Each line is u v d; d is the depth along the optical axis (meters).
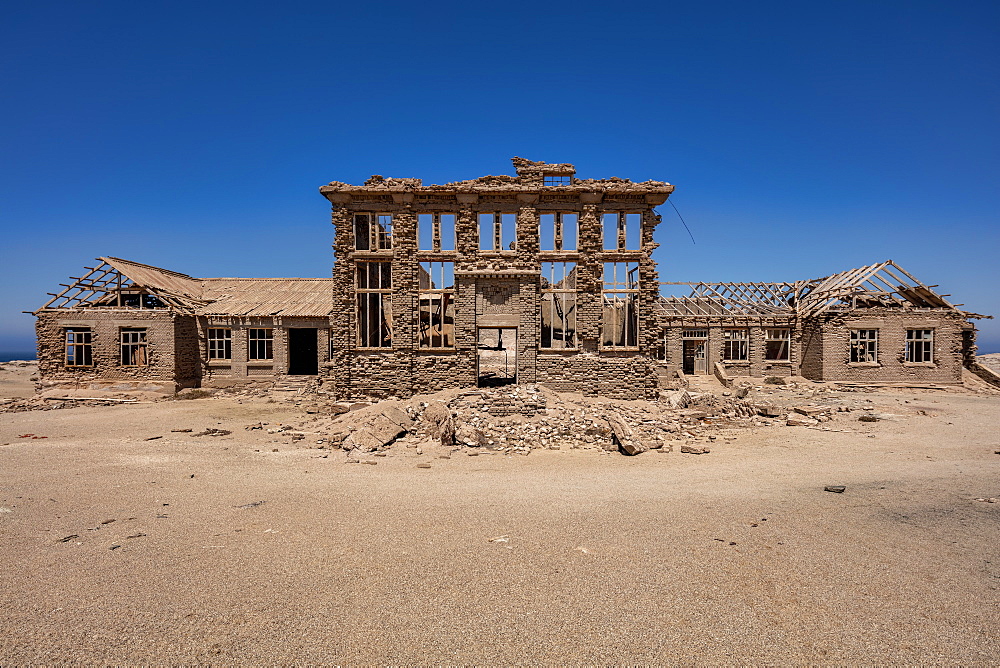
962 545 8.45
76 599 6.54
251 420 23.45
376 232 25.31
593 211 24.30
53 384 31.28
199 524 9.37
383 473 13.48
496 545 8.37
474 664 5.26
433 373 24.44
